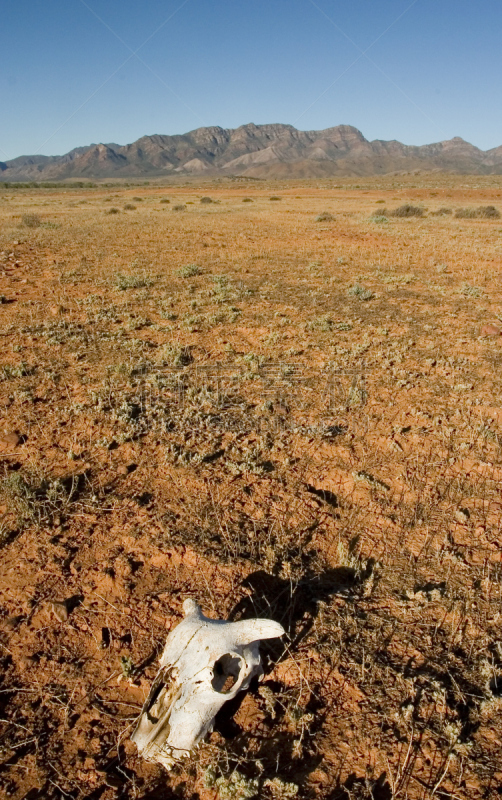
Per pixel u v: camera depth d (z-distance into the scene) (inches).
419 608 143.6
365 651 131.6
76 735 115.8
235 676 118.6
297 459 210.8
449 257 670.5
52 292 470.6
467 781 104.7
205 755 110.7
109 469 201.0
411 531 173.0
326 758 109.4
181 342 346.6
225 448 216.4
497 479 199.6
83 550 161.5
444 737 112.4
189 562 156.9
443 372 296.7
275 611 142.5
